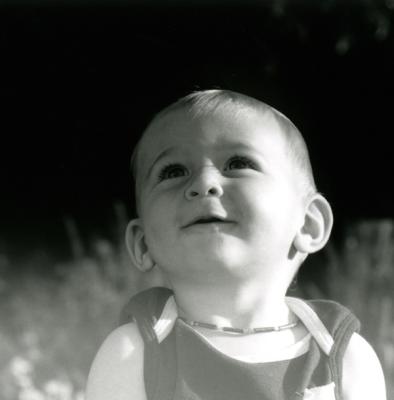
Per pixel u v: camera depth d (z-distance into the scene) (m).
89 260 7.32
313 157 10.20
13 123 10.84
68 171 10.62
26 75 10.79
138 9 10.08
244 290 2.19
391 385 4.98
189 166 2.24
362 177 10.26
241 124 2.26
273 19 8.96
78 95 10.65
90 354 5.93
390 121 10.22
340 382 2.24
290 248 2.30
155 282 6.28
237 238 2.14
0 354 5.90
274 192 2.20
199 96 2.35
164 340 2.22
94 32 10.40
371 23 9.17
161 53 9.48
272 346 2.22
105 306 6.37
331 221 2.35
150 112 10.11
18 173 10.72
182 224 2.16
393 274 6.67
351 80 9.98
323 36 9.41
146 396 2.20
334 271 6.77
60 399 4.59
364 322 5.97
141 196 2.31
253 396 2.14
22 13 10.59
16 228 10.32
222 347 2.20
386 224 7.41
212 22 8.95
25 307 6.93
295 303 2.33
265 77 8.77
